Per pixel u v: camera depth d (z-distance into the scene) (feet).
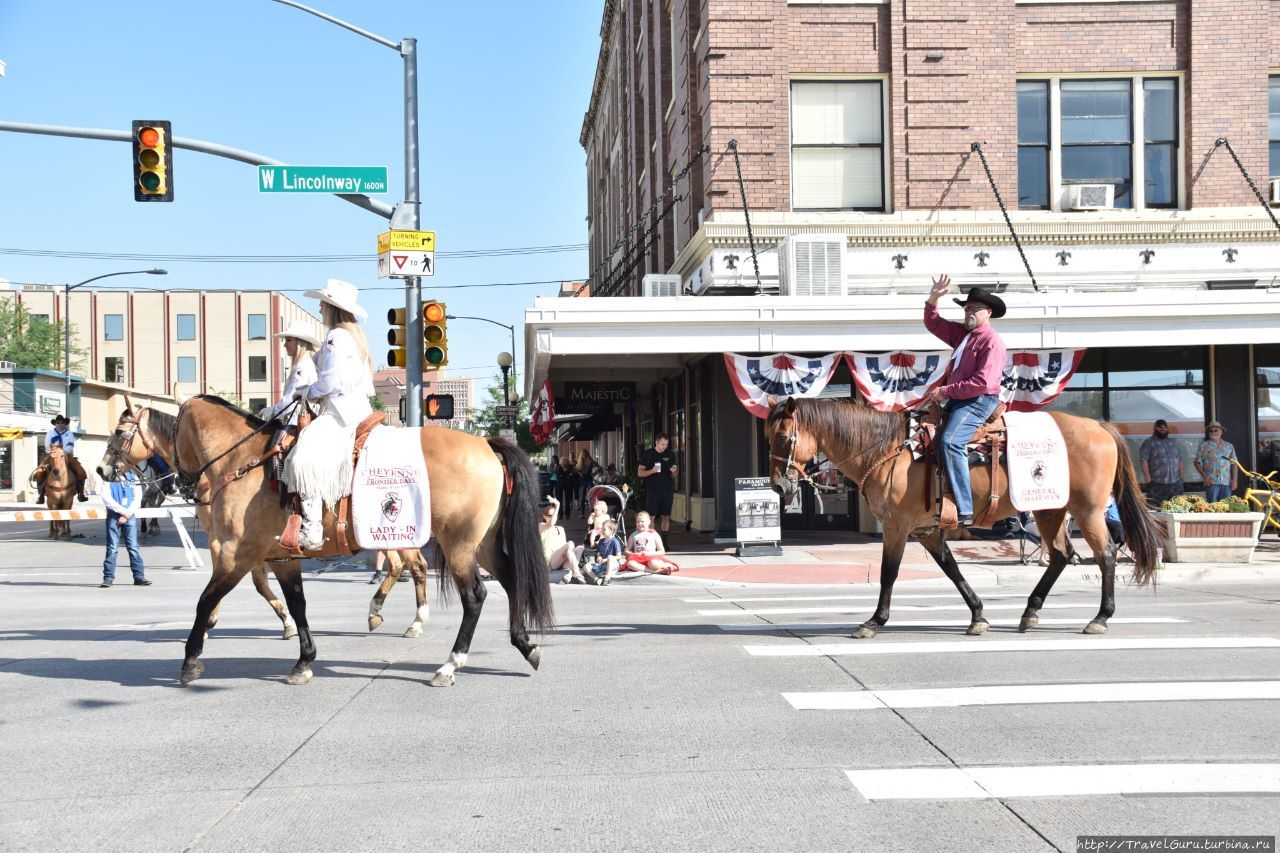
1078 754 17.34
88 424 172.24
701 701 21.59
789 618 33.78
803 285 58.75
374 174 50.96
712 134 64.03
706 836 13.99
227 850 13.76
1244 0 65.77
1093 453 28.99
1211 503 51.34
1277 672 23.53
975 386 27.55
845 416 28.58
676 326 54.95
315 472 22.89
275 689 23.59
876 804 15.12
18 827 14.71
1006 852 13.29
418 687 23.58
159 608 40.68
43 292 282.15
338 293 24.07
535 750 18.21
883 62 65.21
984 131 64.80
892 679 23.32
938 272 64.44
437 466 23.66
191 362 285.64
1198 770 16.38
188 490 26.18
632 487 67.92
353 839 14.08
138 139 48.55
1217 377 62.44
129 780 16.83
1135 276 65.10
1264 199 63.93
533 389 86.79
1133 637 28.48
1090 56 65.87
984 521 28.96
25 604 42.75
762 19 63.98
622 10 119.85
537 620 24.22
